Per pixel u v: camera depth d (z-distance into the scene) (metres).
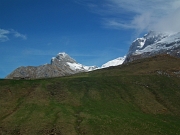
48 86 98.88
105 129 63.94
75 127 65.62
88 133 61.75
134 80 109.56
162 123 71.50
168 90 99.25
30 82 102.44
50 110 77.50
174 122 74.12
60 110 77.12
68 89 96.69
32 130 63.59
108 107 82.62
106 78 111.25
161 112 82.38
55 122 68.06
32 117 71.25
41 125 66.19
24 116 72.12
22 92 92.06
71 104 83.75
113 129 64.12
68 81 106.19
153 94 96.31
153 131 64.12
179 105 87.31
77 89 97.12
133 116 75.50
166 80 110.31
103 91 96.25
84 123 67.12
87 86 100.81
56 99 87.44
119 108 82.56
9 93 90.31
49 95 90.50
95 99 89.12
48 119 70.06
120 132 62.62
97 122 68.06
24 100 84.50
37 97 87.19
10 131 63.56
